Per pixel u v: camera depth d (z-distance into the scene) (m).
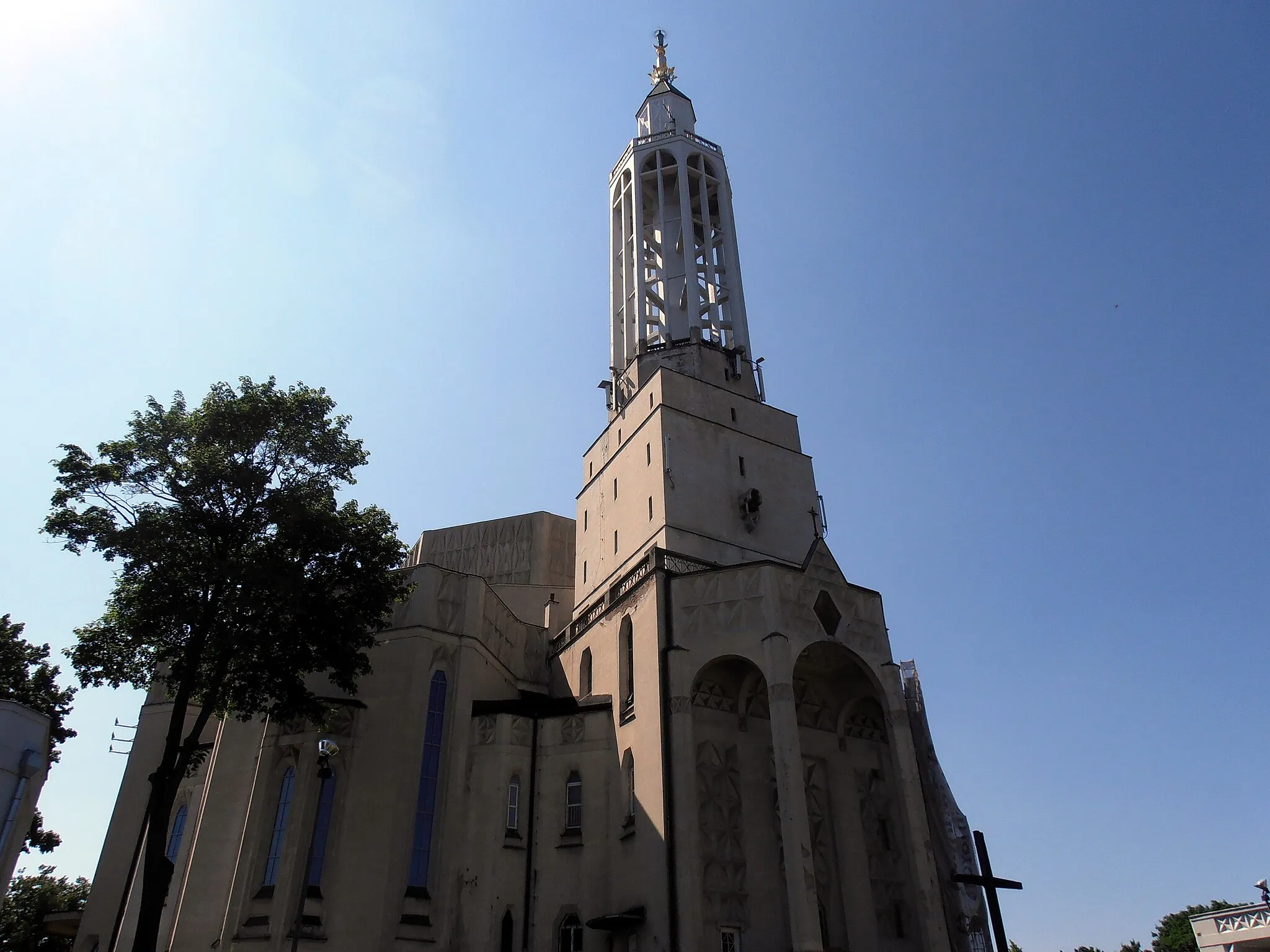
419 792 38.00
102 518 30.28
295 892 34.06
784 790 32.56
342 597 34.06
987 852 24.73
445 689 40.81
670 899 31.50
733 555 44.50
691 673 36.31
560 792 38.84
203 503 32.16
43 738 28.48
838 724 40.31
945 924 32.91
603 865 36.25
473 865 36.88
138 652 31.83
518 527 67.00
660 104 66.31
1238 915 36.97
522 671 48.56
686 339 53.72
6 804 26.56
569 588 61.25
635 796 35.81
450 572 43.53
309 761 36.62
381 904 34.59
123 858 45.00
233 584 30.98
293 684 32.72
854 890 36.50
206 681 34.19
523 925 36.12
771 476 48.94
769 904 34.41
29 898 65.81
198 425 32.41
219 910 36.22
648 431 47.59
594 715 40.09
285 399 34.06
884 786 40.22
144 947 26.12
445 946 35.03
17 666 45.44
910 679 50.81
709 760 36.31
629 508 47.81
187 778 45.50
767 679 34.94
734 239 58.97
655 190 61.81
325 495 34.44
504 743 39.59
